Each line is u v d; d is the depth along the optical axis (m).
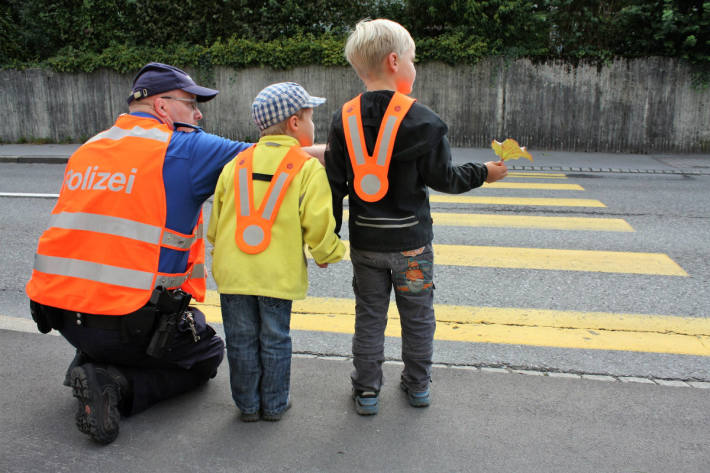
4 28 15.68
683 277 4.86
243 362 2.60
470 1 13.03
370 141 2.49
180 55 14.67
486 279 4.82
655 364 3.31
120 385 2.60
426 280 2.65
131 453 2.46
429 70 13.84
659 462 2.40
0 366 3.20
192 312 2.94
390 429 2.64
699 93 13.12
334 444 2.53
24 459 2.40
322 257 2.56
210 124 15.10
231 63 14.54
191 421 2.70
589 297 4.43
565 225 6.59
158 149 2.55
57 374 3.12
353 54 2.57
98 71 15.16
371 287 2.70
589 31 13.36
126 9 15.27
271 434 2.60
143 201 2.49
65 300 2.46
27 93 15.55
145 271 2.49
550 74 13.47
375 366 2.74
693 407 2.83
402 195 2.53
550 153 13.38
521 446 2.52
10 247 5.73
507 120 13.88
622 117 13.48
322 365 3.27
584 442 2.54
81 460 2.40
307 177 2.52
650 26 12.98
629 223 6.68
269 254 2.50
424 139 2.43
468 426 2.67
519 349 3.51
